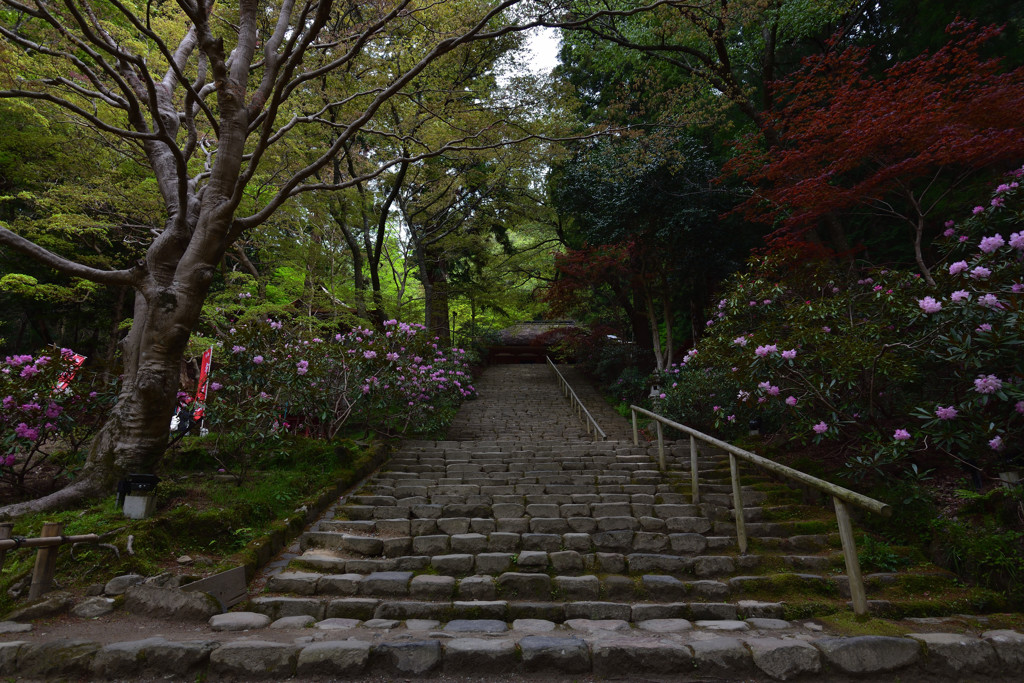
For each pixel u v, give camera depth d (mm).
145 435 4836
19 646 2857
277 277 13727
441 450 8211
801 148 7773
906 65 6945
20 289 9648
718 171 12172
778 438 6898
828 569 4066
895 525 4473
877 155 7113
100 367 6156
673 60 11523
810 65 8680
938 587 3752
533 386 16781
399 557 4176
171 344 4910
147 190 9461
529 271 19094
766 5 9109
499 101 8359
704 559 4090
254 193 10945
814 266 6750
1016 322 3826
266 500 5035
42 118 8219
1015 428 4270
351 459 6668
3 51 5359
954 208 7848
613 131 7930
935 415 4258
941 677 2789
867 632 3102
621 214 12320
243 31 5871
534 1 6375
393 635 3139
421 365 9219
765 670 2789
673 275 13242
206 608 3354
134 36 8766
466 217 15109
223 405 5332
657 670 2820
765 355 5023
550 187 15797
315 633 3164
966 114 6207
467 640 3008
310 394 6613
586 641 2977
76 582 3596
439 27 8172
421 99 8859
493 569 4094
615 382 14578
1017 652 2859
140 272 5082
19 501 4969
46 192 9180
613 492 5812
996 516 3992
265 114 5871
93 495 4617
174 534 4137
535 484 6121
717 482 5957
